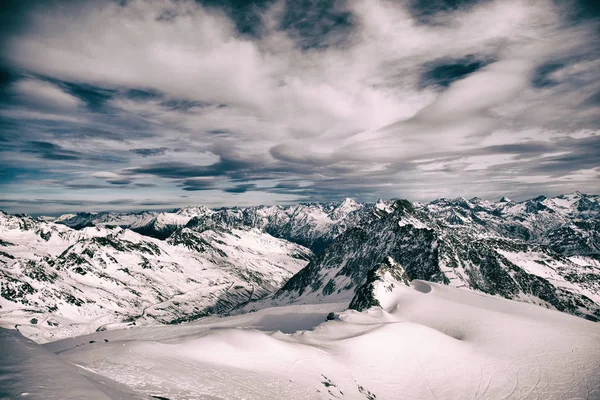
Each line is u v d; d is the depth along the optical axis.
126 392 30.30
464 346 70.94
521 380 60.03
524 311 104.31
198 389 38.31
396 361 60.31
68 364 30.58
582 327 90.62
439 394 54.59
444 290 127.69
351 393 48.91
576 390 56.78
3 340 32.03
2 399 20.02
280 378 47.28
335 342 63.25
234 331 59.94
